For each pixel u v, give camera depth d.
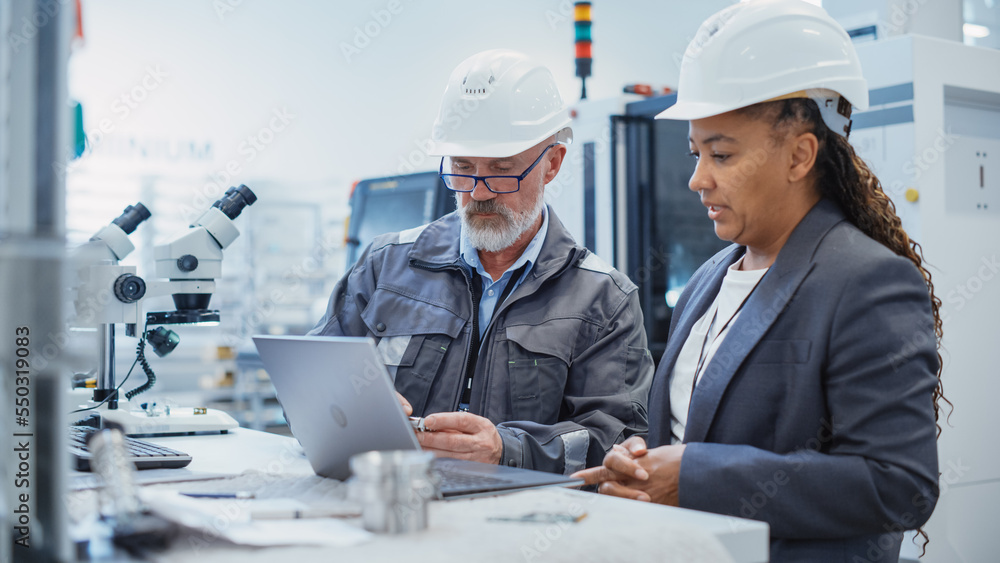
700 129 1.33
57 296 0.84
